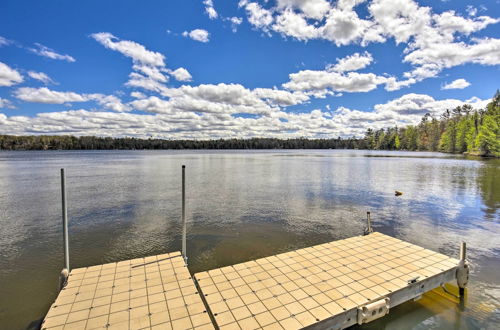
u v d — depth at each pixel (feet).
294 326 14.17
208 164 157.89
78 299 16.33
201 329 13.91
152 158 225.35
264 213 45.24
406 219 41.68
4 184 76.89
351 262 21.62
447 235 34.47
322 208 48.85
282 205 51.16
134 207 49.32
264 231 36.01
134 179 88.99
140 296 16.74
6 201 54.24
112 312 15.14
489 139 196.34
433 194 61.87
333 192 64.90
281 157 245.04
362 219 41.70
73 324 14.10
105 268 20.27
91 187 71.97
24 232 35.68
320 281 18.70
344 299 16.61
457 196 59.41
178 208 48.62
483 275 23.85
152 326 14.06
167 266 20.68
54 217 42.70
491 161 162.09
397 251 23.80
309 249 24.31
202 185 76.02
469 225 38.58
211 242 32.12
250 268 20.57
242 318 14.79
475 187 70.85
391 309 19.12
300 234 34.94
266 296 16.89
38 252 29.37
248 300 16.47
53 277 23.99
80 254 28.84
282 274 19.65
